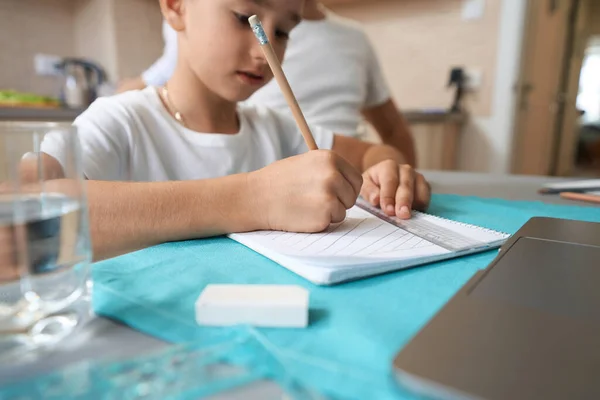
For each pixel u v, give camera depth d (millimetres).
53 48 1998
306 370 179
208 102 701
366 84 1299
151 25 2160
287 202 379
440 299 253
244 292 231
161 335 212
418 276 293
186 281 278
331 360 186
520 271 269
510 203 583
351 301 249
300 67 1147
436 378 161
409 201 471
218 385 171
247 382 174
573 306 219
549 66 2480
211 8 563
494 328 196
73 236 226
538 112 2387
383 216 444
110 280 279
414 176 537
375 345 197
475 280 255
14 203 207
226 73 595
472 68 1980
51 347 200
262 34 425
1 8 1792
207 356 189
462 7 1949
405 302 248
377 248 331
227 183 394
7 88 1840
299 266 290
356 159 807
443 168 2008
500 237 372
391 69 2186
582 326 198
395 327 216
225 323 218
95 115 619
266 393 168
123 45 2039
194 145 683
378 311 235
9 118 1204
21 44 1871
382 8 2139
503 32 1884
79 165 230
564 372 163
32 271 210
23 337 205
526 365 167
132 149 634
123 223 358
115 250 352
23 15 1869
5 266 204
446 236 371
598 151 4738
